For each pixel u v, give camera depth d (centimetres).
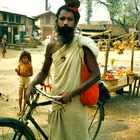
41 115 714
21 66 702
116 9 4612
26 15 4516
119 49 883
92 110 509
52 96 350
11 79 1250
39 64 1897
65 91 348
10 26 4091
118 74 871
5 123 369
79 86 343
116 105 821
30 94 380
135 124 670
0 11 3878
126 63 2111
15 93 961
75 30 348
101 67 990
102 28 4794
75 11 335
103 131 619
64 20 334
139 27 4456
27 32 4844
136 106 819
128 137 593
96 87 364
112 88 784
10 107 784
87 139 375
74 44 342
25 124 380
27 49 3575
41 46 4369
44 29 6125
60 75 349
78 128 363
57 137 368
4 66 1739
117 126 653
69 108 357
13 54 2748
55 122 367
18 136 379
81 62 346
